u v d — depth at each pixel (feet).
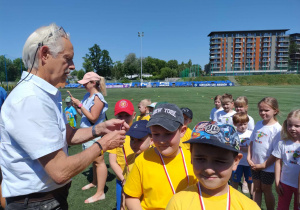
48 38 5.07
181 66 394.32
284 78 205.57
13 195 5.04
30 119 4.50
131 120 10.48
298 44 323.37
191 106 47.39
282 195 9.11
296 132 8.53
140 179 5.80
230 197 4.44
